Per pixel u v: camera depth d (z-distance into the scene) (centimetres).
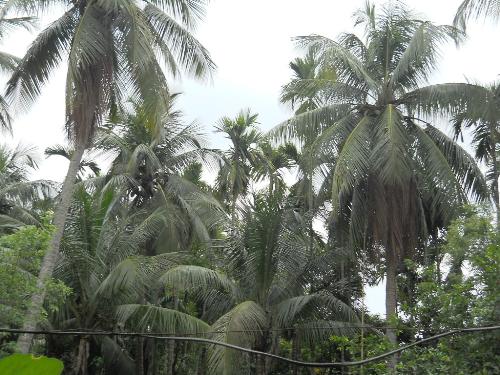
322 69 1864
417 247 1842
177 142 2403
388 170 1670
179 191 2248
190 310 2188
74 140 1570
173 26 1686
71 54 1493
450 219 1712
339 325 1683
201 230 2059
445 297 1197
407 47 1856
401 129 1767
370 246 1827
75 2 1680
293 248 1739
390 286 1736
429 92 1817
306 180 1894
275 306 1709
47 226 1362
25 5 1608
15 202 2433
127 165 2200
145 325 1691
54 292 1407
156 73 1575
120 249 1794
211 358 1478
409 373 1176
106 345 2088
